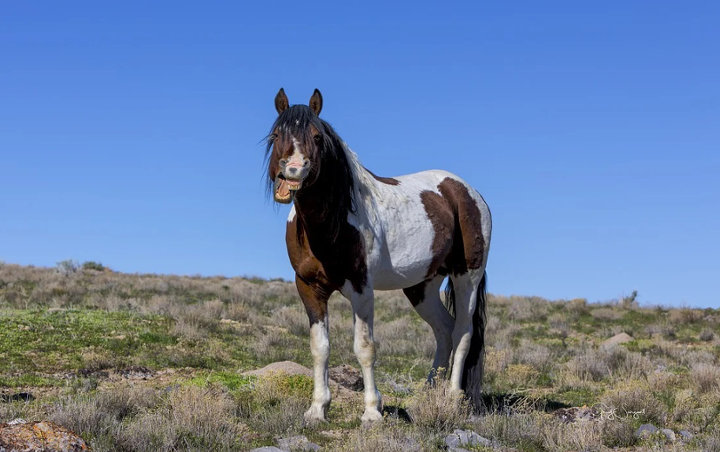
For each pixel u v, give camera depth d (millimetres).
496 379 12500
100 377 10852
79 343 12984
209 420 6582
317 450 6250
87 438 6266
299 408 7621
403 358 15500
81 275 31906
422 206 7969
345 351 15477
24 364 11211
